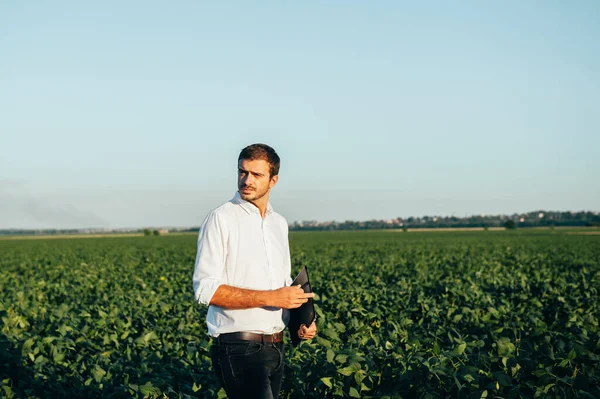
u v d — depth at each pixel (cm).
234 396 416
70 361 688
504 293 1274
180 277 1742
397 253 3788
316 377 541
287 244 443
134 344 721
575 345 548
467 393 474
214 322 412
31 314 966
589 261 2773
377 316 920
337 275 1808
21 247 5944
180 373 597
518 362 531
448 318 910
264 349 406
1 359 656
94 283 1727
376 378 533
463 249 4331
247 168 409
